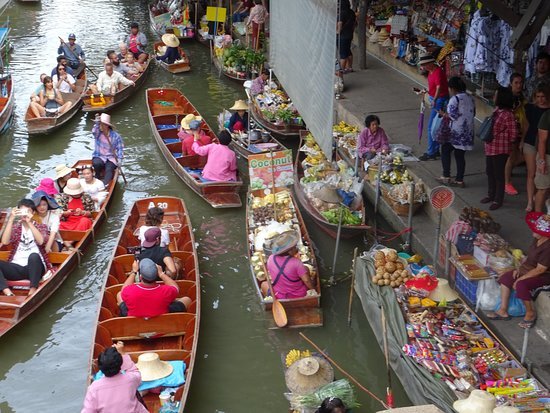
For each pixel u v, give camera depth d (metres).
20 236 9.33
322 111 9.26
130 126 16.06
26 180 13.34
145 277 8.02
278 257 8.82
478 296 8.16
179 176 13.15
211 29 22.75
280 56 13.02
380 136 11.91
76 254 10.09
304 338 8.69
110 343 8.08
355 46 20.34
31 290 9.11
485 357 7.31
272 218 10.78
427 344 7.51
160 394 7.21
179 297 8.89
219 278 10.12
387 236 10.90
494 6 10.49
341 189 11.06
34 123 15.05
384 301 8.21
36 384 8.02
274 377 8.09
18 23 25.64
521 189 10.38
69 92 17.19
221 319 9.13
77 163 13.05
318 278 9.19
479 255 8.39
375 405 7.58
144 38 20.84
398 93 15.76
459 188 10.63
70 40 19.33
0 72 19.02
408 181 11.17
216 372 8.14
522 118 9.74
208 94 18.53
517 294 7.59
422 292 8.29
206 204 12.28
